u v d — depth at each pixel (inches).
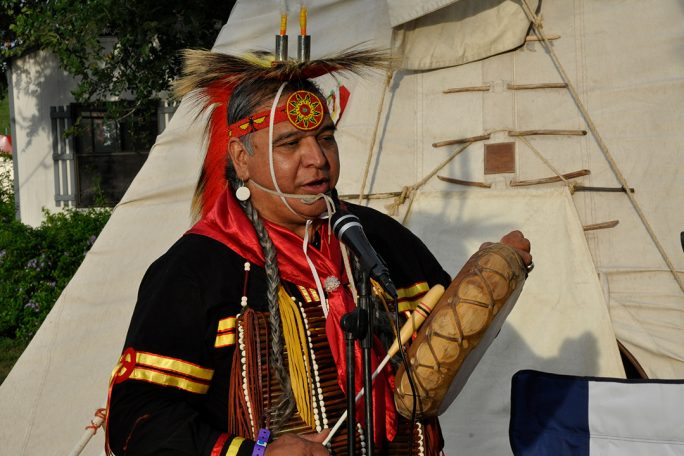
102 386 143.1
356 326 64.5
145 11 291.7
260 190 74.7
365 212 85.0
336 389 71.1
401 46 148.6
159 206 153.0
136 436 66.2
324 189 73.9
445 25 148.3
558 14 146.3
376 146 151.3
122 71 307.6
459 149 146.3
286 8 166.1
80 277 148.9
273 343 69.7
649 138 135.4
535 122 143.3
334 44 159.8
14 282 308.0
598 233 135.2
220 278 70.9
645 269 131.0
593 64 142.1
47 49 341.4
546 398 97.5
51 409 142.7
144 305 70.6
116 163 374.0
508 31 145.1
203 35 304.7
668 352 125.0
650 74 138.4
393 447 73.7
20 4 327.0
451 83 150.2
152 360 67.7
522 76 146.4
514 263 71.0
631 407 94.5
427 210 144.1
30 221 388.8
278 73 74.5
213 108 82.7
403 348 70.0
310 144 73.3
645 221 132.3
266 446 64.7
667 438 93.3
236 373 69.1
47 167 384.8
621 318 129.6
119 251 150.7
